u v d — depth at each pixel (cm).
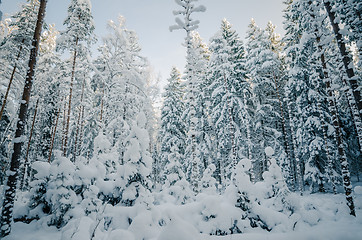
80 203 798
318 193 1555
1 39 1210
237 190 722
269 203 809
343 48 923
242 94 2023
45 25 1482
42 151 1892
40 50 2005
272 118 1991
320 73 1733
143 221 513
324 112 1673
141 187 703
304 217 736
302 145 1719
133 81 1723
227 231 603
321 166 1611
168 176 1263
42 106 1972
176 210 657
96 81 1925
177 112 2388
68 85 1934
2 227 657
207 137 2089
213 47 1803
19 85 1205
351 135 2025
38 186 811
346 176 912
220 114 2050
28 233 681
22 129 765
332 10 951
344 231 591
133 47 1856
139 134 777
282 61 2292
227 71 1820
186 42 1165
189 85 1159
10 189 696
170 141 2172
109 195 831
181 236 279
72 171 819
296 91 1873
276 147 1864
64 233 459
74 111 2398
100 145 1085
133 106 1689
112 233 431
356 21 1098
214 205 647
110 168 1081
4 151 1102
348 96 1237
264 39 2064
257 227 653
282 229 627
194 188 1052
